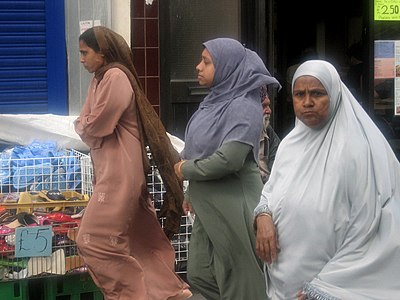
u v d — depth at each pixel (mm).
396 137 7738
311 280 3389
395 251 3268
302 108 3426
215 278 4766
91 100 5047
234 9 7176
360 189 3316
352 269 3297
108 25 6723
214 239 4645
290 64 7844
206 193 4648
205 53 4703
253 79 4645
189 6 7047
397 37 7617
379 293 3283
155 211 5355
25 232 4934
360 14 7715
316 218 3350
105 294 5027
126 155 4957
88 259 4961
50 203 5340
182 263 6094
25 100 6895
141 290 4973
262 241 3516
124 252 4965
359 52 7766
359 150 3354
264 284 4629
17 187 5777
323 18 7816
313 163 3428
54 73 6910
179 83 7043
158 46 6914
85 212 4996
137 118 5051
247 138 4527
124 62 5086
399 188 3416
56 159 5883
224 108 4602
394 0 7570
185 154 4805
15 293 5066
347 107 3451
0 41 6797
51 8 6844
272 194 3568
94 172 5074
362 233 3314
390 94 7691
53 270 5047
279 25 7789
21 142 6387
